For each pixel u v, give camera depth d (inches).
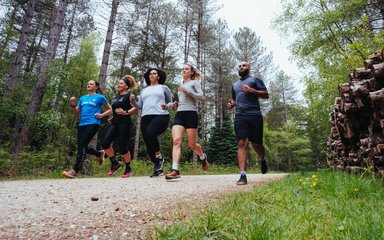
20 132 372.5
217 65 992.9
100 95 213.5
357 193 106.3
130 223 70.7
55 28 382.9
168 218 76.2
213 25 803.4
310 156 1649.9
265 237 54.9
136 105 207.5
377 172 157.6
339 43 406.6
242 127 173.6
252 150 1014.4
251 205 85.9
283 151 1464.1
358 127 182.1
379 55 152.9
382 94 133.7
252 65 1222.3
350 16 394.6
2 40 550.6
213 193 120.6
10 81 429.4
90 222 69.6
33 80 399.2
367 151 172.2
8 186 128.8
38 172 307.7
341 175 154.1
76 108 214.4
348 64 339.9
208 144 1077.8
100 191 119.5
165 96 206.1
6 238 55.1
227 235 57.7
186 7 764.6
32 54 798.5
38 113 352.5
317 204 93.0
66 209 82.1
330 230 62.5
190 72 190.4
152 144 197.3
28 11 477.7
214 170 636.7
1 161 293.9
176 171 176.4
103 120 731.4
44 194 107.0
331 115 301.9
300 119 1621.6
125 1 482.0
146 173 409.1
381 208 78.0
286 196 105.7
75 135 495.2
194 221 68.0
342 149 246.5
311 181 143.9
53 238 57.0
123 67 756.6
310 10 424.8
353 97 159.0
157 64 754.8
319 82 390.0
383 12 382.9
